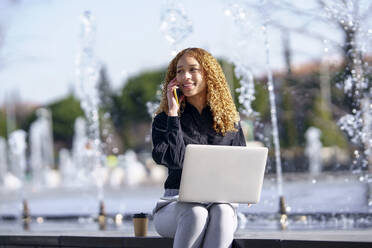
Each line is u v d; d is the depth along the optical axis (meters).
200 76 3.01
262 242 3.14
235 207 2.95
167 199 2.96
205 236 2.79
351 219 5.05
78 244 3.83
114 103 25.39
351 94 5.94
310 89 12.48
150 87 25.88
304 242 3.07
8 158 19.48
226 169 2.80
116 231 4.44
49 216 6.57
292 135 14.76
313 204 6.29
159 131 2.98
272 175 7.03
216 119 3.00
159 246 3.36
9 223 6.38
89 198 10.87
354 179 9.80
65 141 32.34
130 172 17.27
